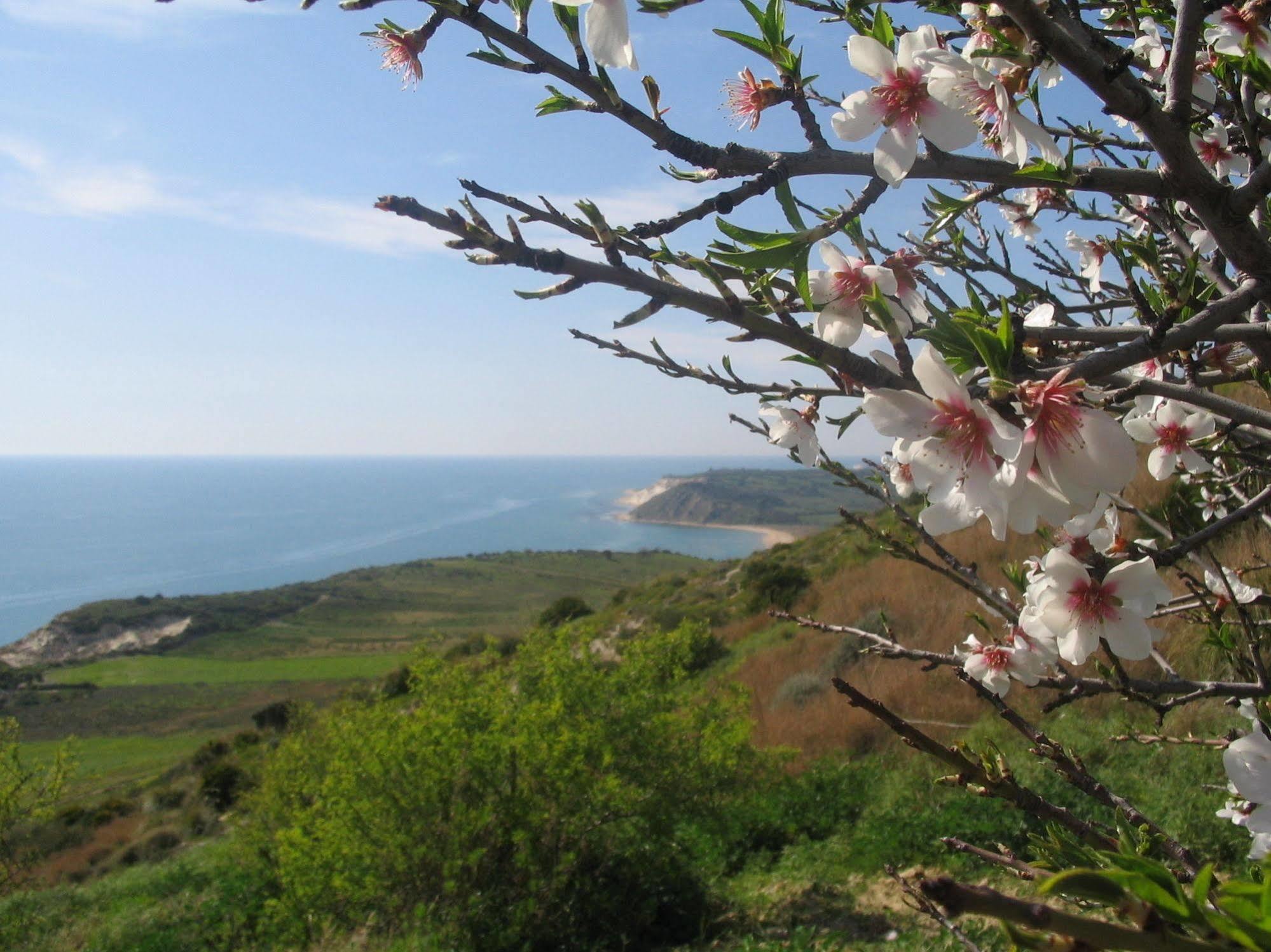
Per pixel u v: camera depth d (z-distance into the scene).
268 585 111.75
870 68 1.11
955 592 11.48
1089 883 0.46
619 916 5.97
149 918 7.54
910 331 1.12
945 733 8.30
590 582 78.94
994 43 1.10
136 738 35.03
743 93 1.30
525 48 0.92
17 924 8.52
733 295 0.86
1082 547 1.65
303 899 6.10
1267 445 1.68
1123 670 1.39
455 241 0.75
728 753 6.66
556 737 6.18
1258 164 1.19
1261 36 1.21
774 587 18.36
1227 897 0.45
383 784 5.95
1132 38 1.66
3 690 45.81
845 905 5.88
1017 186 1.08
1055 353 1.18
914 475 0.94
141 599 70.44
